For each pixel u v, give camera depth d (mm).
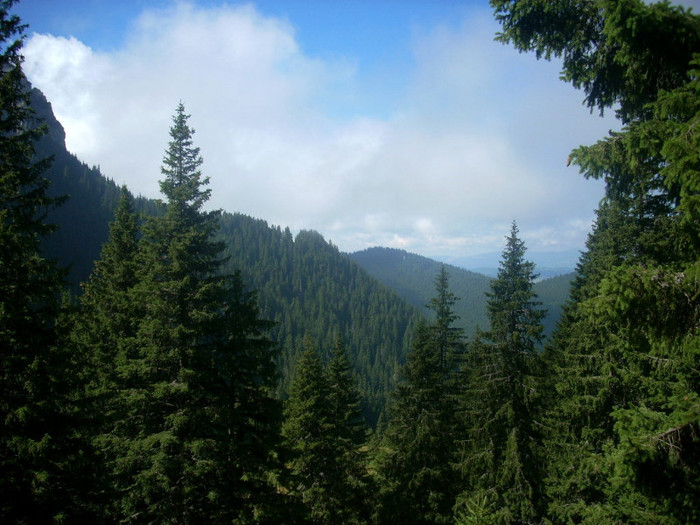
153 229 14352
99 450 12062
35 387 9281
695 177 5230
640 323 5902
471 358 23516
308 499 20453
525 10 8375
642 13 6117
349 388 26266
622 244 13133
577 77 9125
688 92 5484
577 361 14539
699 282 5457
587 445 13883
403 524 21125
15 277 9469
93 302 18734
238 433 14633
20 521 8711
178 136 15102
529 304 18891
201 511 12742
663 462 6066
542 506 16703
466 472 19094
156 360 12992
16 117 10453
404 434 22359
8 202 10242
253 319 14906
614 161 7574
